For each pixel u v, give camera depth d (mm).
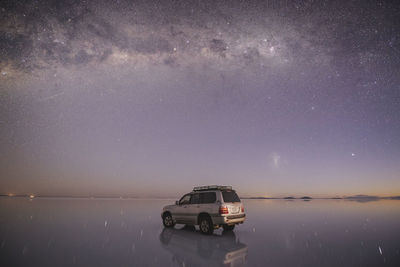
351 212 20438
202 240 8086
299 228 10906
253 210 24141
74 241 7789
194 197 10328
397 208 26297
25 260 5602
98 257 5879
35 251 6449
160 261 5551
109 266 5188
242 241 7934
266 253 6289
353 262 5488
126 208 25766
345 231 10008
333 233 9516
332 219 14766
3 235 8750
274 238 8469
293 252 6398
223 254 6184
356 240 8070
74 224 11898
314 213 19641
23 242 7578
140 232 9672
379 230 10234
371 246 7133
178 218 10492
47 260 5609
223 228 10430
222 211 8930
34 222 12516
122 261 5547
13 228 10352
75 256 5969
